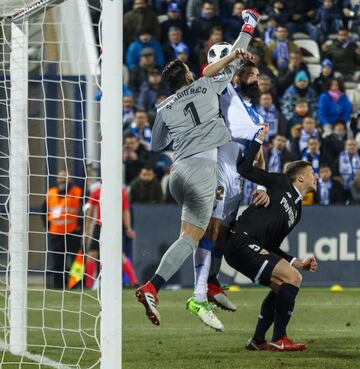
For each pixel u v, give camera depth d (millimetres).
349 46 56531
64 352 23531
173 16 53781
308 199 46844
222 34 53156
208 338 26812
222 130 22906
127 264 43625
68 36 40781
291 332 28062
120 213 18281
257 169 23297
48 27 40062
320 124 51469
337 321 30969
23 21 23531
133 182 45906
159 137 23703
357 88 55531
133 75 52531
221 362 21891
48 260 41438
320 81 52438
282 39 53031
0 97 28188
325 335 27281
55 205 40938
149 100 50844
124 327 29750
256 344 23922
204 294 24391
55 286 41406
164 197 48094
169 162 48156
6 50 25797
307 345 24859
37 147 37781
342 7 57469
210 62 24875
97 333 27172
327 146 48156
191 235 22828
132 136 47688
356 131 51688
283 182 23312
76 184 41406
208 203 22875
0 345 24000
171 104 23172
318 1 57094
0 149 32500
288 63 52500
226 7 55344
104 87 18359
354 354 23109
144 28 53156
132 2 55188
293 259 23766
